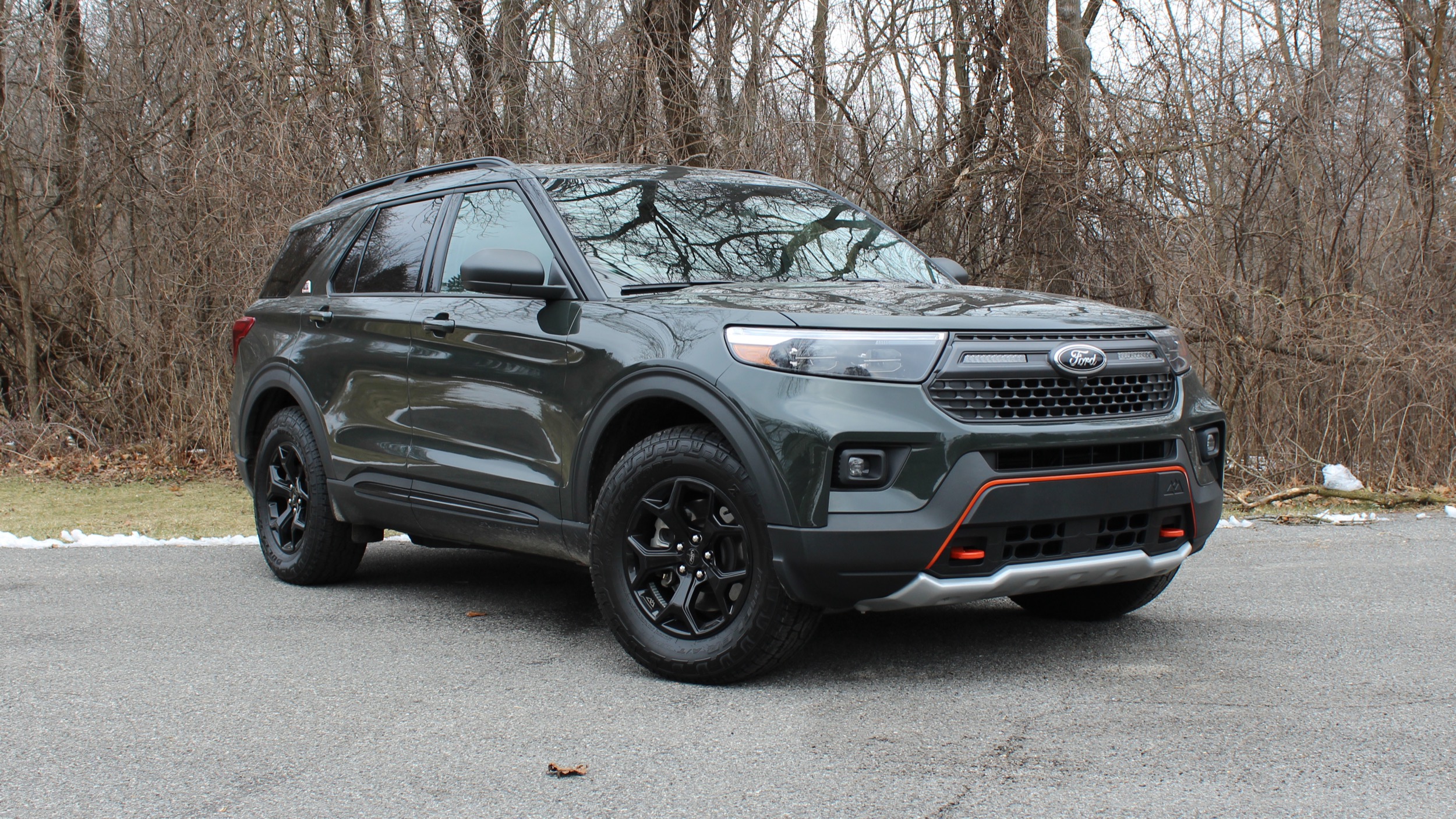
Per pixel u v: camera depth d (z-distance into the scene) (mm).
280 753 3027
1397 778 2713
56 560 6207
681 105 10188
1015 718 3236
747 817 2551
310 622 4660
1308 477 8961
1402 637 4184
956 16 9844
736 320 3580
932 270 4914
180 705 3463
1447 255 9258
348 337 5168
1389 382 8789
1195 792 2646
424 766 2914
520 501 4254
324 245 5793
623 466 3771
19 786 2797
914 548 3330
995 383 3463
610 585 3807
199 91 10586
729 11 10234
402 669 3883
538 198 4496
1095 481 3508
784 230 4773
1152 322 3900
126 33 11023
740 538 3547
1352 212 9391
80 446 11391
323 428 5281
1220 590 5156
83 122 11148
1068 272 9648
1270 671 3715
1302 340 8891
